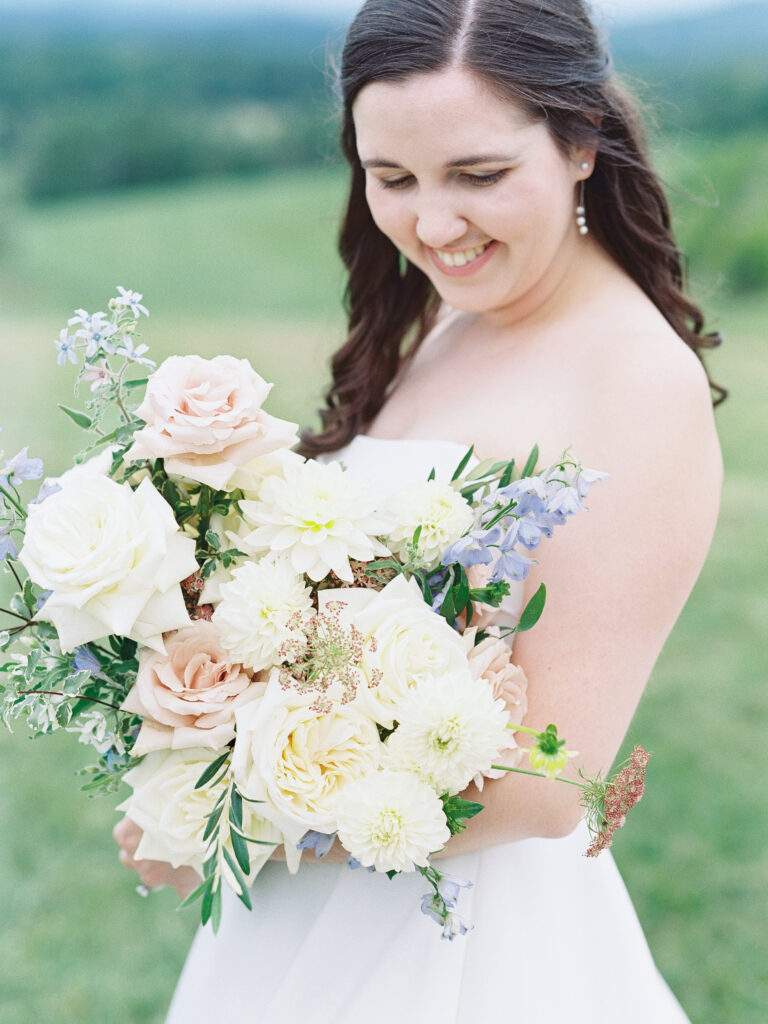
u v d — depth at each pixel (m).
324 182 18.75
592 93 1.59
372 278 2.01
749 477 6.84
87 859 3.44
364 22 1.50
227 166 19.16
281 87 19.34
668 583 1.46
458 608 1.34
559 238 1.62
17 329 10.99
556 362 1.65
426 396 1.88
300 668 1.22
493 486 1.45
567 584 1.44
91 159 18.62
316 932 1.56
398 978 1.53
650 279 1.80
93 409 1.40
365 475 1.72
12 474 1.37
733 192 11.96
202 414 1.31
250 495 1.40
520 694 1.37
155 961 3.05
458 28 1.47
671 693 4.32
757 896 3.23
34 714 1.35
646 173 1.75
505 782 1.39
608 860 1.80
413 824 1.20
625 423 1.50
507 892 1.61
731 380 8.84
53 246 15.52
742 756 3.90
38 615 1.31
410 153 1.51
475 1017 1.56
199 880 1.75
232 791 1.28
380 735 1.30
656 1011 1.76
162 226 16.58
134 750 1.29
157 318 11.97
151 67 19.08
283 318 12.02
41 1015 2.85
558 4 1.56
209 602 1.34
